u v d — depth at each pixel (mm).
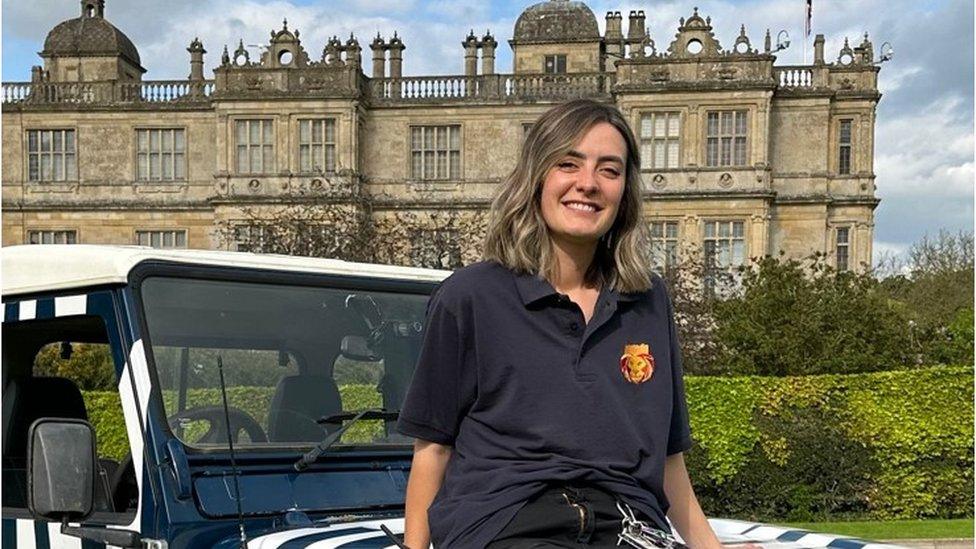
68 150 46875
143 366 3381
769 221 43500
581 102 2672
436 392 2588
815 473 17219
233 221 44469
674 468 2914
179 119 46375
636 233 2701
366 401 3914
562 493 2455
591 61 48781
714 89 43031
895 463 17141
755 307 22766
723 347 23031
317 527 3230
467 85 45719
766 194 42656
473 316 2547
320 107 44625
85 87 47000
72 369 3977
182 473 3281
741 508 17312
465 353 2561
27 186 46781
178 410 3428
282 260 3887
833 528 15305
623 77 43906
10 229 46812
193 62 47938
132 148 46562
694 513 2918
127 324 3422
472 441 2555
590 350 2557
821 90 43594
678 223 43250
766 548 3170
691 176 43125
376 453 3715
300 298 3838
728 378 17297
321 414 3781
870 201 43812
